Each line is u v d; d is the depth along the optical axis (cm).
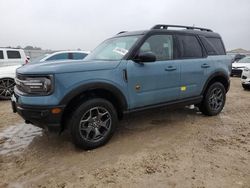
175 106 443
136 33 419
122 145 365
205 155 329
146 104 397
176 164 305
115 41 440
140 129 435
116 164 308
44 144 376
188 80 448
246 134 411
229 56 541
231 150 345
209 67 484
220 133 415
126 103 371
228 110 581
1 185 268
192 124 464
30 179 279
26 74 317
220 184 261
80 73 325
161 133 415
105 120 359
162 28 428
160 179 273
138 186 261
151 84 394
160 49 415
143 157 325
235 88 962
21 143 383
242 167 296
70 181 273
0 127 464
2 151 354
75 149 354
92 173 288
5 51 1205
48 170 297
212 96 508
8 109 611
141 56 365
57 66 319
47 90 308
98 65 343
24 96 320
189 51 459
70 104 333
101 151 346
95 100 342
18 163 317
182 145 364
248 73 882
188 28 483
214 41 518
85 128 340
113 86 350
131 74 369
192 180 269
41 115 309
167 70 411
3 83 742
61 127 328
